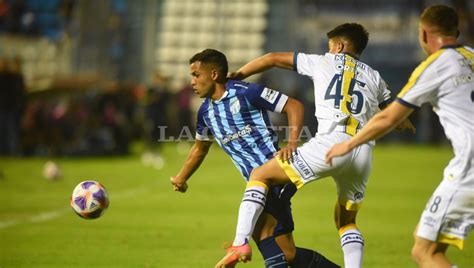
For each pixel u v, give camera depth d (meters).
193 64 18.88
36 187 42.97
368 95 18.80
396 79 93.19
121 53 90.00
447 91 15.66
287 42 94.94
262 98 18.61
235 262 17.56
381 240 27.30
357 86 18.75
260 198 17.86
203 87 18.86
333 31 19.59
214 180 49.09
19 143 61.59
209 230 29.12
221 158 68.69
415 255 15.92
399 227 30.52
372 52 93.44
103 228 29.36
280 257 17.98
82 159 62.50
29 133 61.19
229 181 48.50
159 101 61.34
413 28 94.06
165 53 96.38
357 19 95.50
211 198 39.59
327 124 18.39
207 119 19.25
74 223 30.55
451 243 15.62
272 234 18.25
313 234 28.41
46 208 34.91
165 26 96.44
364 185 18.72
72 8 82.06
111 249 24.94
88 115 66.06
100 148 65.44
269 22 95.50
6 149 60.84
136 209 35.06
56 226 29.73
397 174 53.97
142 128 74.38
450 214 15.52
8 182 45.09
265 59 19.41
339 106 18.48
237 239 17.55
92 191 19.94
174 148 80.19
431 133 90.75
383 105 19.53
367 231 29.42
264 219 18.30
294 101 18.66
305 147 18.25
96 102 66.50
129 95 74.00
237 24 95.94
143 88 77.12
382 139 91.62
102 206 20.02
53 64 78.94
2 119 59.88
